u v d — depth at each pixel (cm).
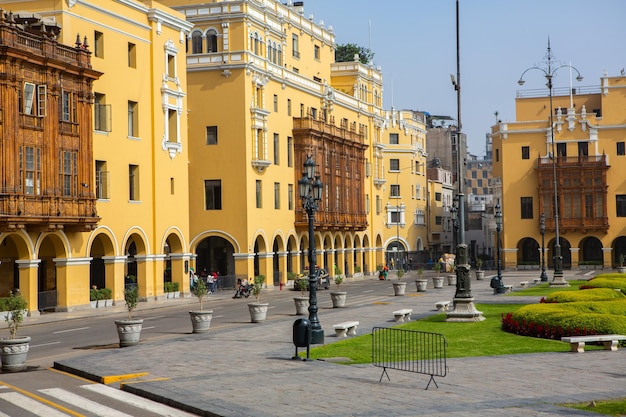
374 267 10531
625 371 2325
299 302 4503
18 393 2206
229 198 7194
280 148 7881
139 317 4625
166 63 6166
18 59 4438
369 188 10419
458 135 3697
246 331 3578
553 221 10475
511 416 1748
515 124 10744
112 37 5531
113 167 5478
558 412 1784
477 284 7300
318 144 8431
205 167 7244
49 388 2280
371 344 2956
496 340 2989
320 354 2739
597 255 10769
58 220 4691
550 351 2727
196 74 7269
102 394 2169
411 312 4059
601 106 10525
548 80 7188
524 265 10769
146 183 5884
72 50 4931
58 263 4969
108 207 5400
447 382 2167
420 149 12412
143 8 5938
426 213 12681
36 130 4597
